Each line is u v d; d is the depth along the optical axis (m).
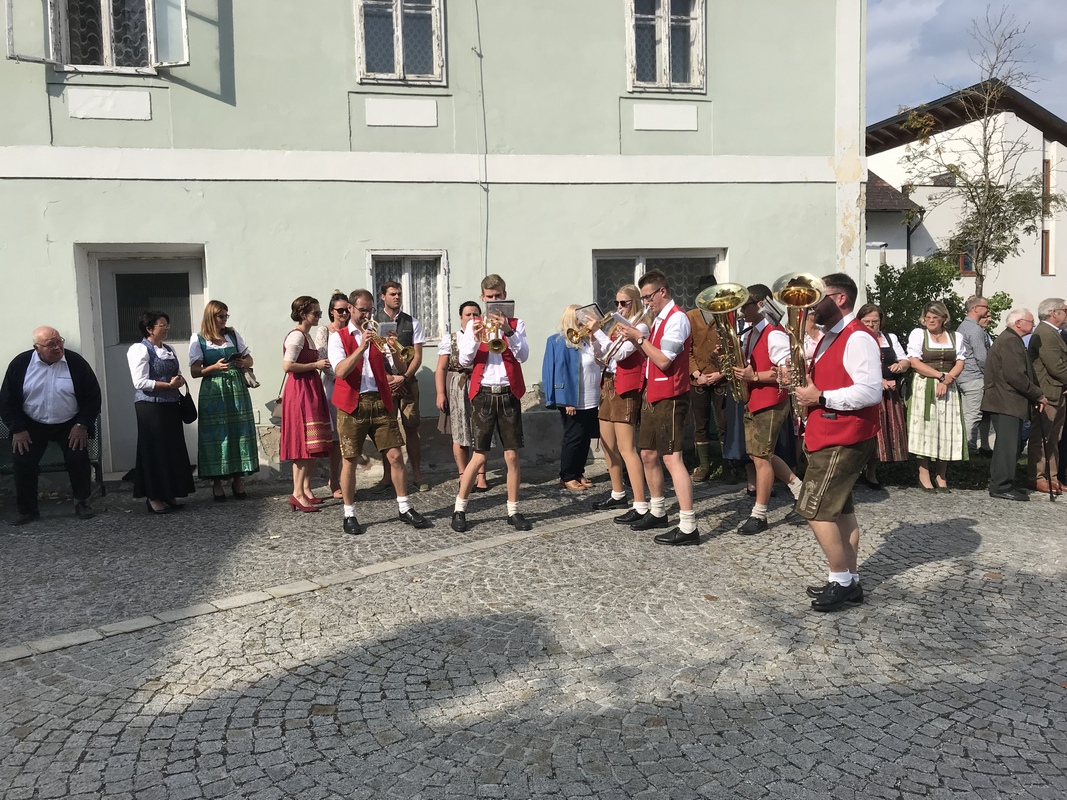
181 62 7.60
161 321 6.84
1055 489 7.37
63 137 7.59
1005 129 19.73
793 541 5.82
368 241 8.35
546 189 8.77
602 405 6.70
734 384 5.77
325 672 3.85
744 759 3.11
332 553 5.73
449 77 8.48
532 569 5.28
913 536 5.97
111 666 3.94
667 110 9.04
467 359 6.16
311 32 8.12
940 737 3.25
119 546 5.98
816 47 9.37
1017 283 22.80
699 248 9.22
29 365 6.75
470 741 3.25
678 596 4.77
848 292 4.44
